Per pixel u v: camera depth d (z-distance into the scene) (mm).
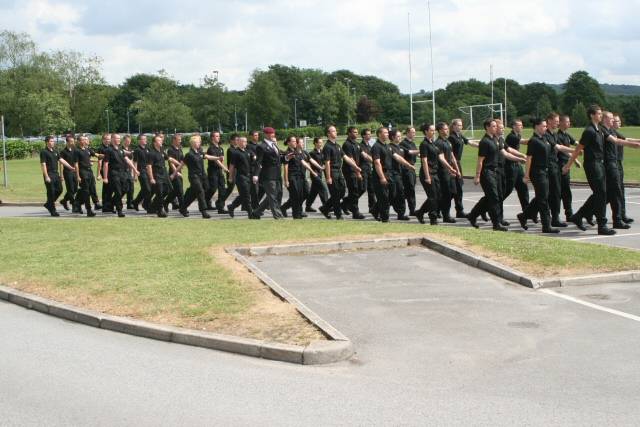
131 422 5082
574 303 8156
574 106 127000
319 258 10930
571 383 5707
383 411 5184
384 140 15266
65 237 13016
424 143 14562
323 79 142625
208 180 18594
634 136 60469
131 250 11273
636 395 5426
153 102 90312
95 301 8359
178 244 11656
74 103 99250
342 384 5812
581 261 9664
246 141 16953
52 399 5578
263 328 7117
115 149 18125
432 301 8367
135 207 20406
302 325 7160
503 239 11312
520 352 6520
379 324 7488
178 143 19047
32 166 48719
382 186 14875
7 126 85812
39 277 9633
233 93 100188
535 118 13141
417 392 5578
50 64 92438
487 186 13391
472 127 59594
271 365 6359
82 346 7047
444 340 6922
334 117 116125
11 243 12469
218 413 5219
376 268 10156
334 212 16797
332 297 8617
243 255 11148
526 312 7836
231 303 7977
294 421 5031
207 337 6926
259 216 16203
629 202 18375
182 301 8109
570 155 14680
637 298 8320
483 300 8375
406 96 141625
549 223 13172
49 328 7758
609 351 6500
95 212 20141
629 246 11469
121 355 6727
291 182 15984
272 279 9586
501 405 5254
